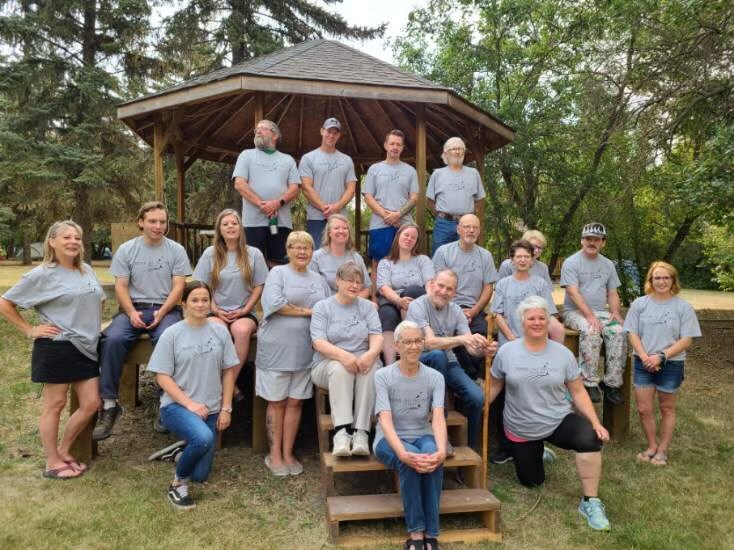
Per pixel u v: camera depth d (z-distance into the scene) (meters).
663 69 8.85
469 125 7.53
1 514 3.22
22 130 15.08
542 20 10.84
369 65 6.56
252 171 5.11
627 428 4.85
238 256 4.23
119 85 15.53
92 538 3.01
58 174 14.25
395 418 3.31
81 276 3.72
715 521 3.45
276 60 6.28
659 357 4.15
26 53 14.86
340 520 3.07
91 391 3.77
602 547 3.14
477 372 4.42
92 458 4.05
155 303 4.11
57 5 14.65
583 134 10.27
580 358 4.70
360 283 3.68
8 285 12.11
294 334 3.81
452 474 3.95
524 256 4.42
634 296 11.60
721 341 8.79
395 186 5.32
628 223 10.83
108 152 16.20
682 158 9.43
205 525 3.22
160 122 6.67
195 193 16.14
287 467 3.94
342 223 4.25
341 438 3.34
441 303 3.86
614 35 9.80
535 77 11.05
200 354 3.58
